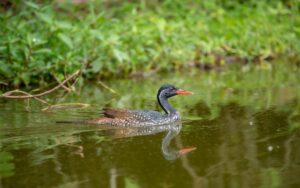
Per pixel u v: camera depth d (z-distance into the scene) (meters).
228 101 16.39
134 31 20.97
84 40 18.88
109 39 19.20
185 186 9.89
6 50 17.00
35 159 11.20
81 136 12.84
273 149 11.73
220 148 11.88
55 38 18.41
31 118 14.18
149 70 20.95
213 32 24.17
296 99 16.44
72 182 10.05
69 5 22.59
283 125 13.52
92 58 18.73
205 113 14.98
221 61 23.28
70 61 17.59
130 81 19.89
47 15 17.73
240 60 23.88
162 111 15.36
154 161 11.11
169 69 21.81
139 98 17.00
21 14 19.00
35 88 17.64
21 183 10.00
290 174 10.37
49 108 15.25
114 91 17.80
